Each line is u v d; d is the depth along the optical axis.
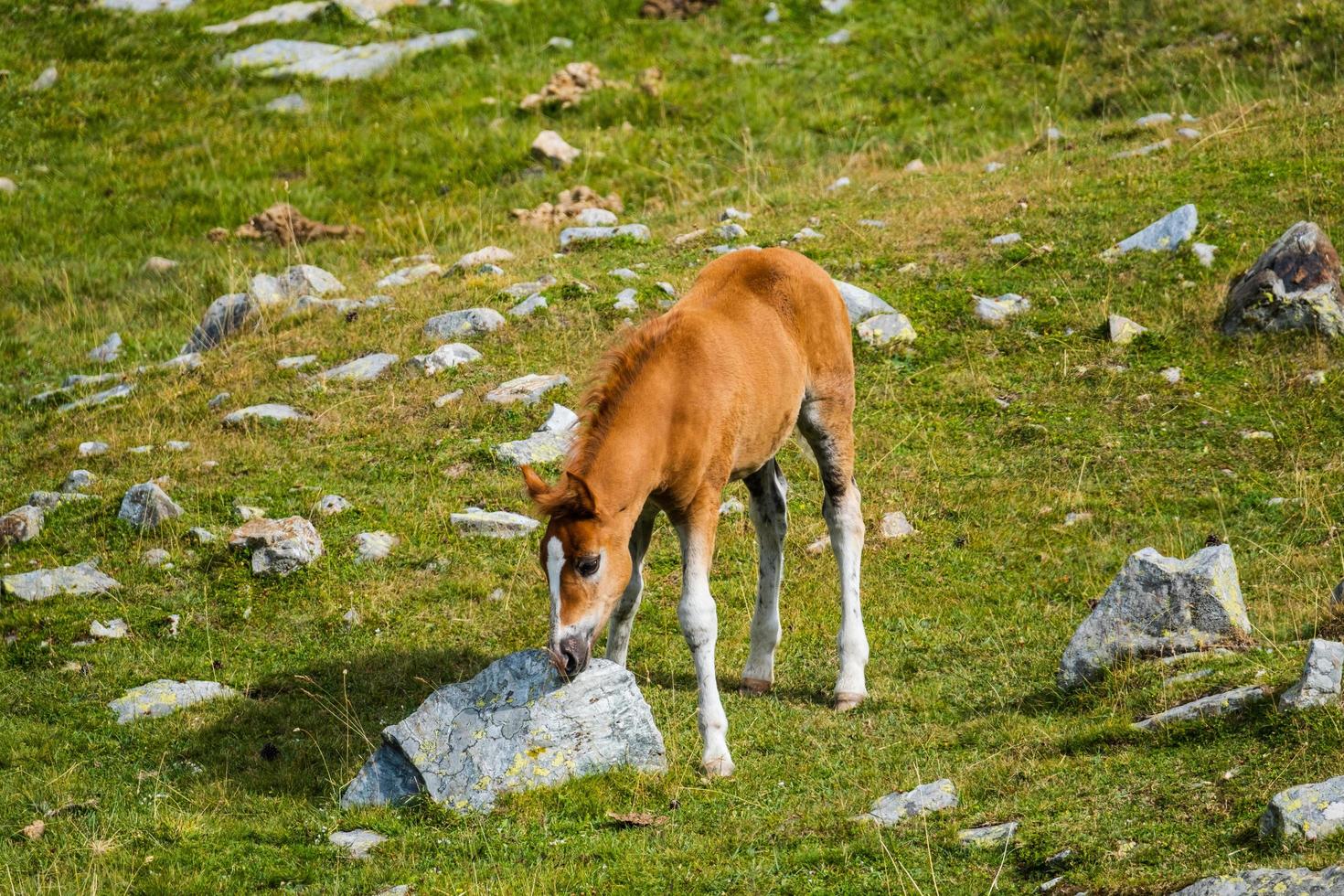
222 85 75.00
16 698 28.36
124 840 22.44
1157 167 50.94
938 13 76.00
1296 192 46.22
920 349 41.19
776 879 19.09
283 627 30.64
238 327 47.41
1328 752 18.98
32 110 72.31
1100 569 30.86
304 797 23.77
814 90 70.38
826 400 27.06
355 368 41.94
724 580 31.98
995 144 62.31
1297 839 16.84
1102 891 17.17
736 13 78.56
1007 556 32.03
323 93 73.38
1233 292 40.22
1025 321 41.84
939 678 27.03
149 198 64.88
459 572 32.19
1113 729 21.77
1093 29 70.62
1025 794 20.42
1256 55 63.66
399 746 23.14
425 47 77.12
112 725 26.98
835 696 26.42
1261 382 37.41
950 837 19.42
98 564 33.34
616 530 21.95
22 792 24.48
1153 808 19.00
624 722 23.09
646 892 19.33
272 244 59.78
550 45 77.12
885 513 34.03
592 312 43.53
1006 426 37.31
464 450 36.97
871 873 18.83
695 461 23.12
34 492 36.78
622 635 25.72
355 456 37.38
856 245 47.44
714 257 47.72
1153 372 38.66
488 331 42.94
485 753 22.70
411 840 21.47
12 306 55.78
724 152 65.12
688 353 23.36
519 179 64.06
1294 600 27.52
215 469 37.28
